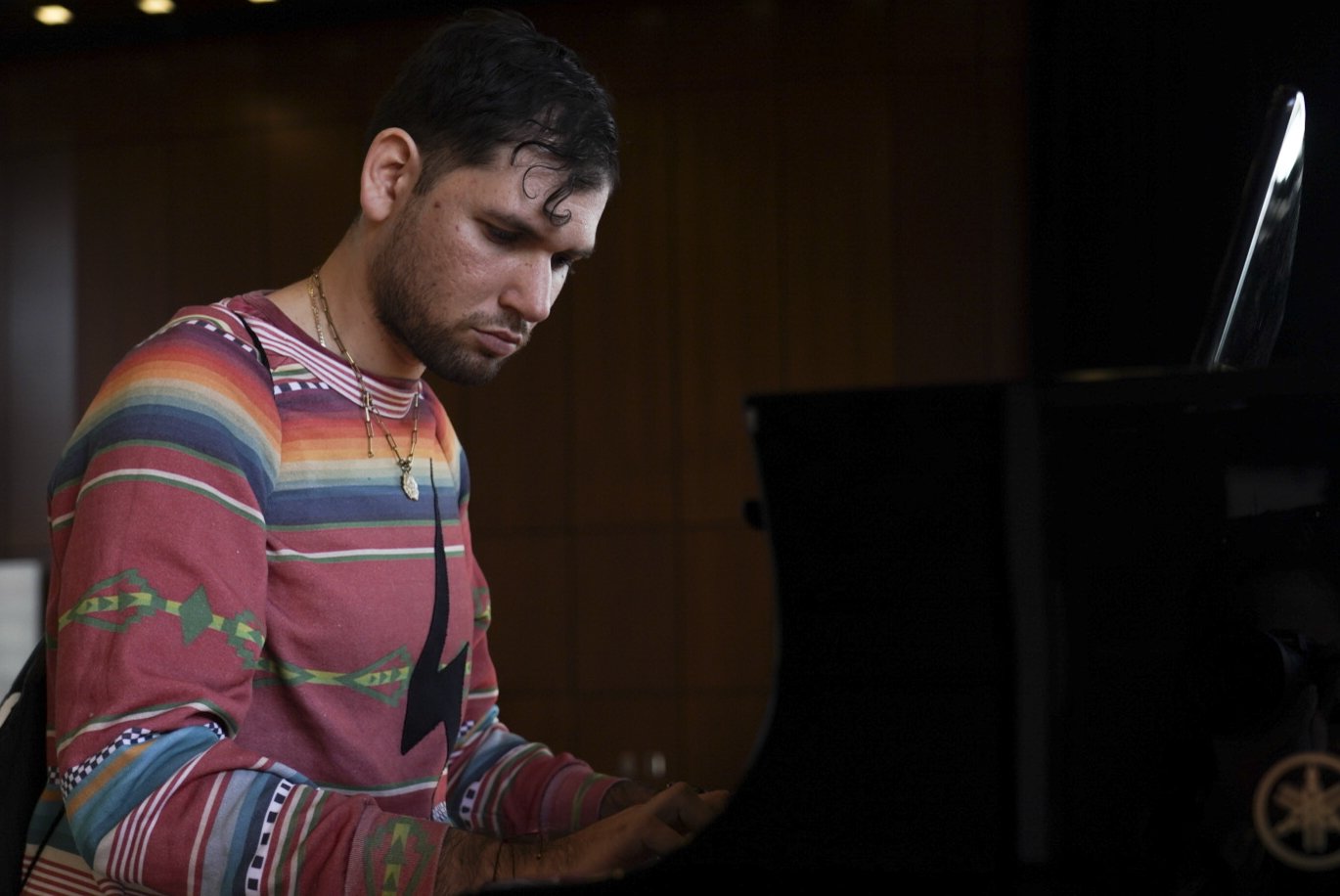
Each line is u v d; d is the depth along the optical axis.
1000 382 0.78
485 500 6.38
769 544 0.81
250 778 1.03
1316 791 0.75
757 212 6.21
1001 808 0.77
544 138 1.20
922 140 6.07
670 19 6.32
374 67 6.71
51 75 7.04
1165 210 5.00
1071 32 5.46
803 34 6.21
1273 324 1.28
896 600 0.79
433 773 1.30
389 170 1.24
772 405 0.80
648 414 6.26
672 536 6.20
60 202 7.02
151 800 0.99
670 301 6.26
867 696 0.79
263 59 6.81
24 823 1.13
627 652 6.21
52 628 1.13
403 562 1.26
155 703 1.02
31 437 7.02
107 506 1.07
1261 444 0.77
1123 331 5.18
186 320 1.20
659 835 1.00
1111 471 0.78
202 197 6.86
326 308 1.28
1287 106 1.17
